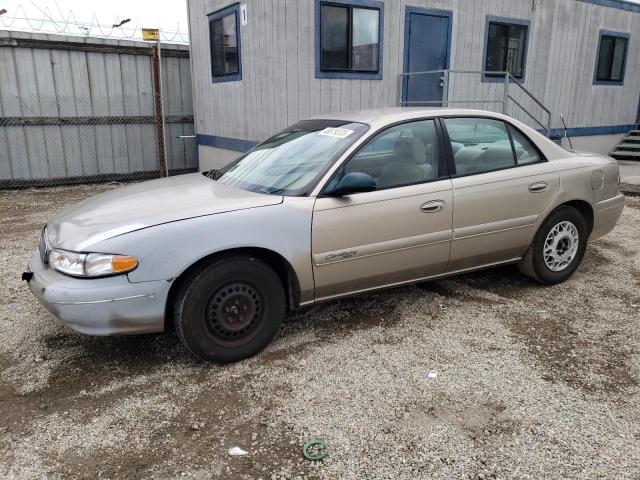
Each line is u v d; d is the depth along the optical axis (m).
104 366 3.56
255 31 8.52
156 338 3.95
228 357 3.50
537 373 3.38
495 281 5.02
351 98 8.99
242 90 9.28
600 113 13.33
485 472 2.52
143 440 2.80
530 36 10.95
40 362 3.62
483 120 4.38
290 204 3.55
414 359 3.57
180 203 3.58
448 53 9.84
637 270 5.32
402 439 2.76
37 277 3.37
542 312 4.31
